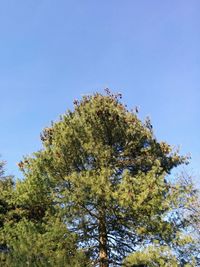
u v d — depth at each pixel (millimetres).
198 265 21406
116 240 20953
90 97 24016
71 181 20047
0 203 23703
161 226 19797
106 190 19516
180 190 20516
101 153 21688
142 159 22734
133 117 23531
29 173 22172
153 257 18891
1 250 20922
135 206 19250
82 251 19703
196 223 22359
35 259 17828
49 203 21641
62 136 21984
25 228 19984
